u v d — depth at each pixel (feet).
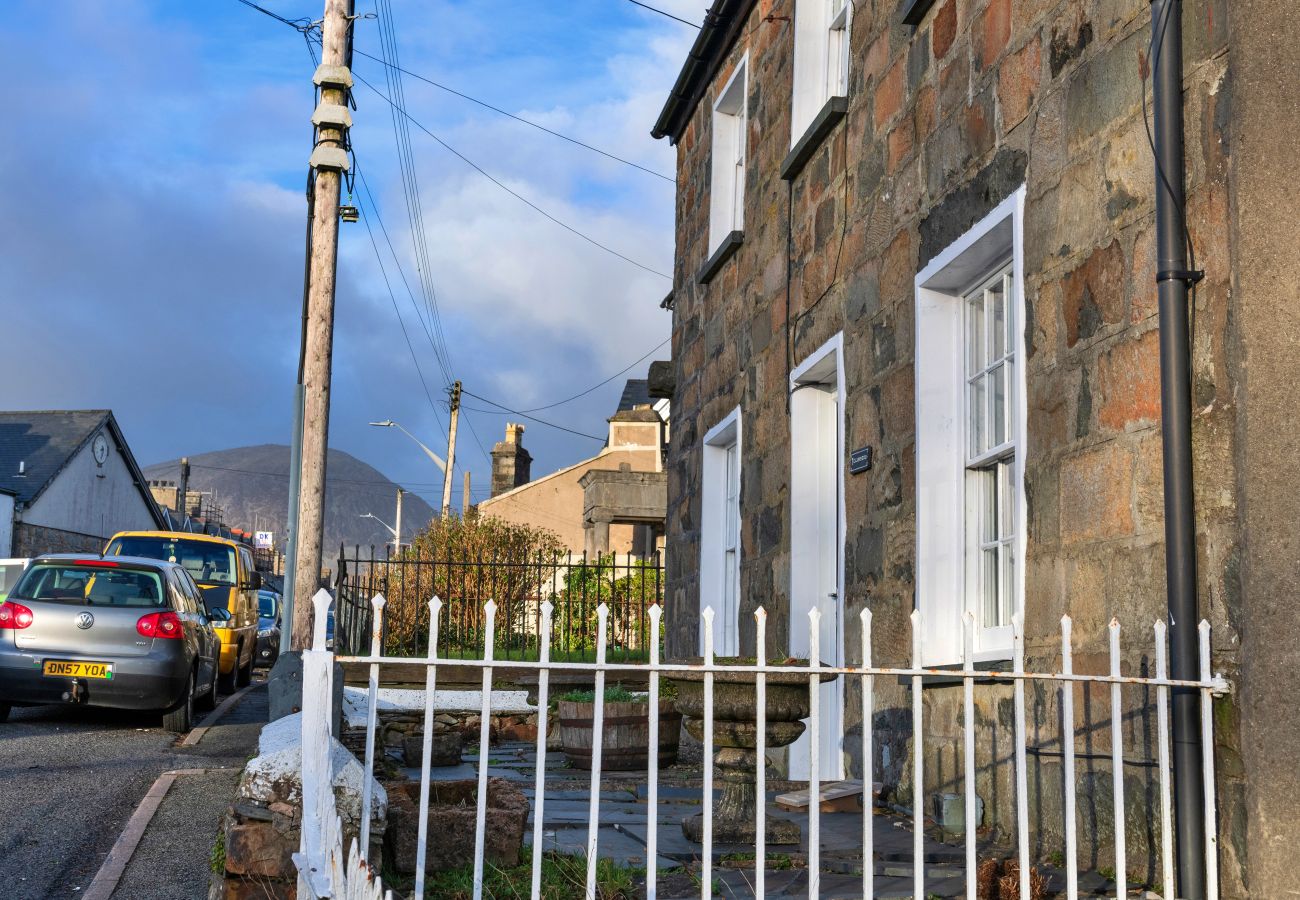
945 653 22.45
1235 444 14.56
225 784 28.73
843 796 22.90
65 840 23.21
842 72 30.89
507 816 17.25
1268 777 13.85
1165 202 15.58
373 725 12.86
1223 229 14.93
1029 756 18.76
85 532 155.63
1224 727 14.43
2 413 157.17
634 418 121.29
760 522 33.63
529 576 62.03
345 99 44.52
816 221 29.81
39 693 38.17
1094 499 17.26
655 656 13.25
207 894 19.02
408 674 42.27
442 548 77.92
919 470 22.99
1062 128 18.61
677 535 43.27
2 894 19.74
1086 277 17.74
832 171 28.76
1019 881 15.17
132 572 40.14
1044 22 19.29
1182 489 15.06
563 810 22.74
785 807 23.12
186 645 39.93
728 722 18.34
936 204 23.02
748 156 36.14
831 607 30.22
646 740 30.40
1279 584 14.06
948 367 23.40
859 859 17.72
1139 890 15.51
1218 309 14.96
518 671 41.73
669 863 17.44
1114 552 16.71
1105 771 16.71
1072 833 13.61
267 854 16.33
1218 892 14.37
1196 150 15.46
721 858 17.75
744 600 34.86
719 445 39.63
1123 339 16.74
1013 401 21.08
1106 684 16.75
